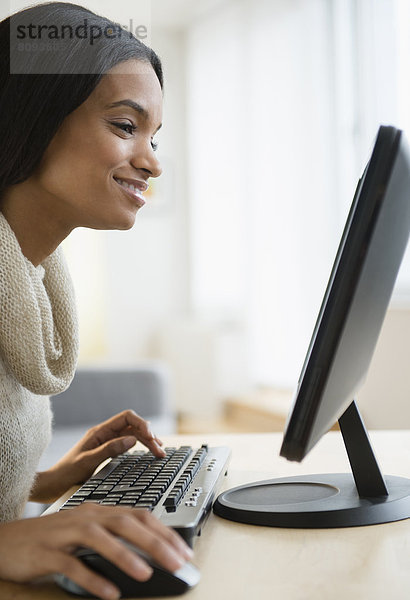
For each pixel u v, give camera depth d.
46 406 1.11
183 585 0.63
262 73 4.88
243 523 0.85
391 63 3.85
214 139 5.52
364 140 4.05
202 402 5.23
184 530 0.71
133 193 0.92
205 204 5.70
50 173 0.90
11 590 0.65
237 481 1.06
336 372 0.72
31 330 0.92
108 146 0.88
